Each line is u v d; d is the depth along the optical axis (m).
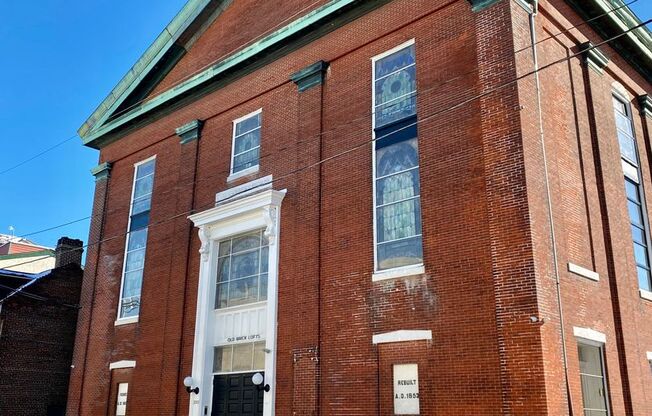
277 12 21.39
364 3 18.05
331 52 18.84
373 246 16.09
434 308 14.38
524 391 12.30
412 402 14.22
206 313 19.94
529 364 12.35
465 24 15.78
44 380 24.86
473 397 13.16
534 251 12.93
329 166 17.86
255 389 18.06
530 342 12.45
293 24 19.64
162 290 21.89
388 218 16.14
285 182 18.95
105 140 27.41
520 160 13.59
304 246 17.64
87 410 23.03
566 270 14.01
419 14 16.83
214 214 20.44
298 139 18.91
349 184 17.19
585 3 17.59
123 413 21.83
